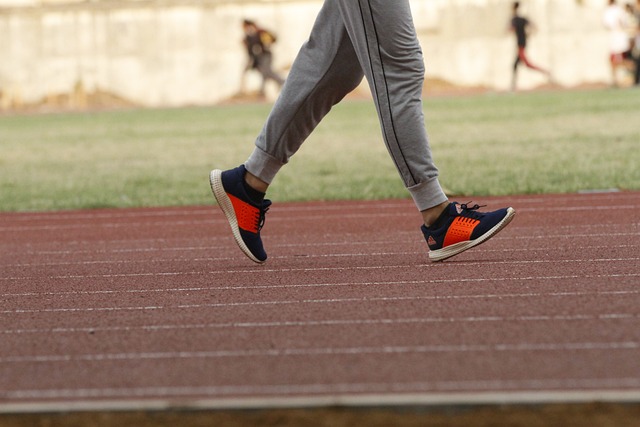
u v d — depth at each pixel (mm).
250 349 5402
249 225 8016
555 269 7453
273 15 53531
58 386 4867
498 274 7328
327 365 5039
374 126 29094
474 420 4160
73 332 5977
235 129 30328
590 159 17531
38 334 5961
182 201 14625
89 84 53594
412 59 7316
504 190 14234
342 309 6305
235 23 53562
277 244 9852
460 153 19953
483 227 7734
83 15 53500
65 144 27047
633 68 44844
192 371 5031
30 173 19734
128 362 5246
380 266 8000
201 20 53531
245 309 6441
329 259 8586
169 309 6551
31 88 53375
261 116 36375
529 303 6250
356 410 4289
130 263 8891
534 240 9250
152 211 13695
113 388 4801
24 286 7781
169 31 53594
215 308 6516
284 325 5926
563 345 5230
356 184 15711
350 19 7227
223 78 53594
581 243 8883
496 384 4625
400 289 6895
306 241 10016
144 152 23812
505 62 51562
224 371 5008
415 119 7449
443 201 7797
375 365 5004
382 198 14203
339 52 7430
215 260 8836
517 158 18469
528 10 51062
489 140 22578
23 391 4809
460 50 51844
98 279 7977
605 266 7508
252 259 8156
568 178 15047
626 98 35344
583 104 33156
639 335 5359
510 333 5516
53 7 53375
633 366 4816
